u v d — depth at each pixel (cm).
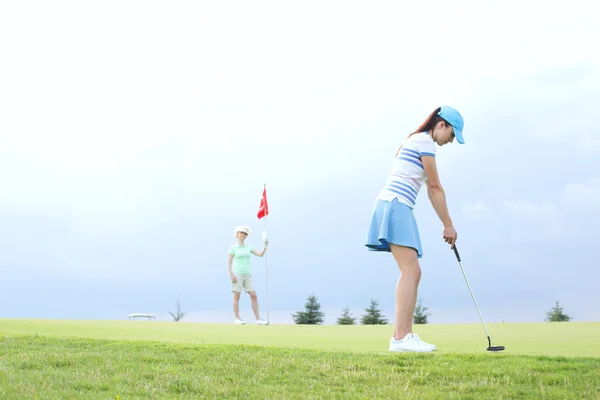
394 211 581
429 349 573
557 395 405
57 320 1021
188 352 590
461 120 605
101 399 408
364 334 867
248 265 1506
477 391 424
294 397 416
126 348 623
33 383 446
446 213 589
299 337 807
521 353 567
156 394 428
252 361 537
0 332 802
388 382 454
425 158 584
